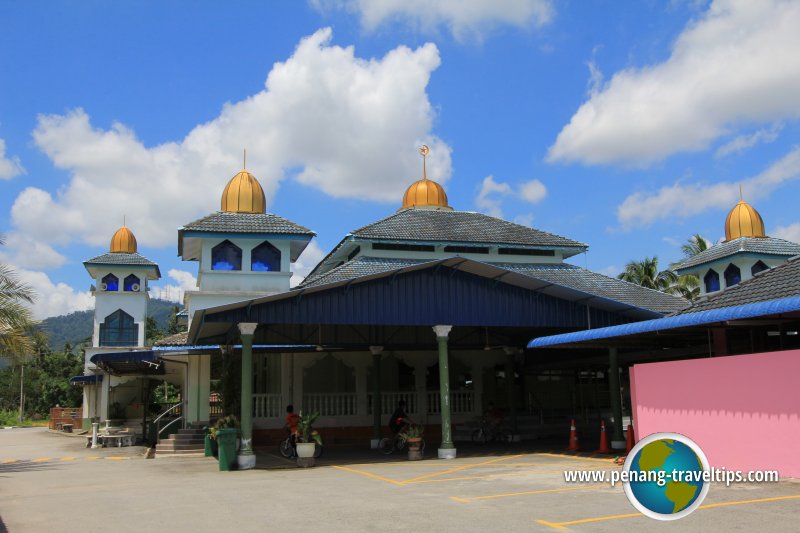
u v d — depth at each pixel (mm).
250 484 14422
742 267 37938
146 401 32781
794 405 11930
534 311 20328
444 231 28422
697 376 14031
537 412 29766
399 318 19031
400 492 12492
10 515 11125
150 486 14680
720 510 9375
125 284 43344
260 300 17625
